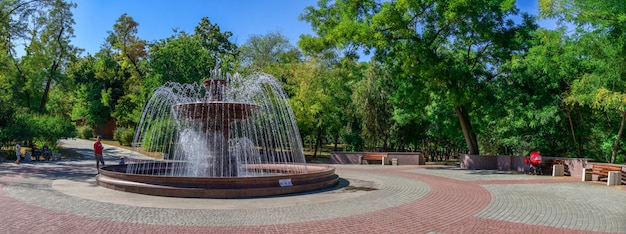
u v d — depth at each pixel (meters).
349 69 31.53
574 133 23.95
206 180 10.71
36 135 29.53
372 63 30.78
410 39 21.66
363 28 20.88
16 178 14.57
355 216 8.50
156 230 7.05
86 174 16.67
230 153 14.14
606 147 22.53
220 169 13.75
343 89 34.38
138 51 48.03
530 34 22.22
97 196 10.42
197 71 36.81
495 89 22.94
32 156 28.27
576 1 15.98
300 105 30.91
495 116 22.89
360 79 34.16
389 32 21.67
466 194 11.99
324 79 33.59
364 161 27.92
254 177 11.06
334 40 21.98
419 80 23.91
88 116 54.22
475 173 19.61
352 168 22.88
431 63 21.41
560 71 20.08
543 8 16.44
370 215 8.62
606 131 23.50
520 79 21.97
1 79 36.81
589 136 24.94
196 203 9.72
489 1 21.58
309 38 23.23
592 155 26.25
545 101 21.36
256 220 7.98
